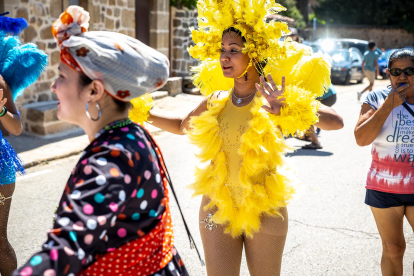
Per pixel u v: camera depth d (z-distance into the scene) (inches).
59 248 53.4
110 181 59.3
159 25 504.1
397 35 1330.0
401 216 124.0
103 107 68.1
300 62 110.0
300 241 174.9
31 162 276.1
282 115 95.2
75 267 54.9
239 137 103.2
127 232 64.7
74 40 62.7
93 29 408.8
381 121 117.5
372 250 168.1
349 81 804.0
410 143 119.6
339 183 246.8
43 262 52.3
